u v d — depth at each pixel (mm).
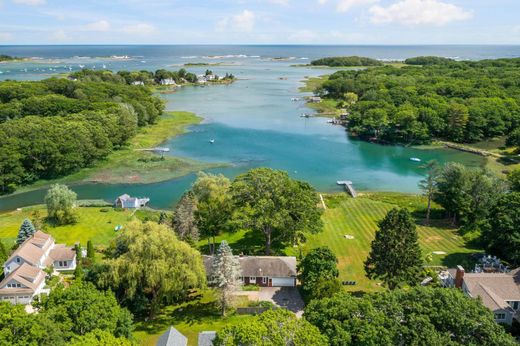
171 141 165000
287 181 81500
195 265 61438
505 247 75000
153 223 65312
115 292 59938
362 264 76938
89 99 188875
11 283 64312
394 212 63750
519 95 197500
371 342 38906
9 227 91938
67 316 45562
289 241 85812
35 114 165500
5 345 38656
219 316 61750
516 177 102062
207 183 83750
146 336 56312
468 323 40875
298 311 63219
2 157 113375
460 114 168000
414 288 46656
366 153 156750
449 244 85188
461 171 92812
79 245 76688
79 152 127812
